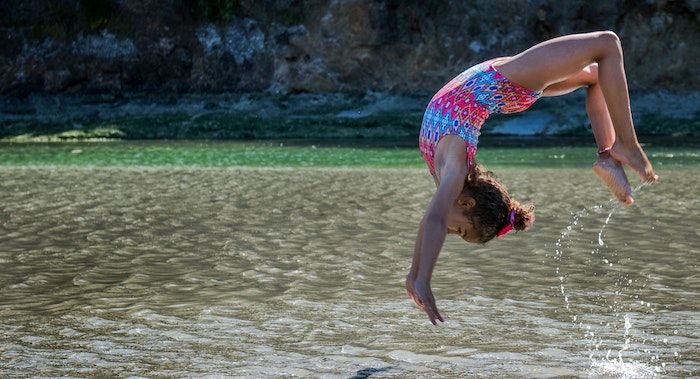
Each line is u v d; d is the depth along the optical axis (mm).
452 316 9977
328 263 12953
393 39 41594
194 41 41844
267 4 42375
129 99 41000
